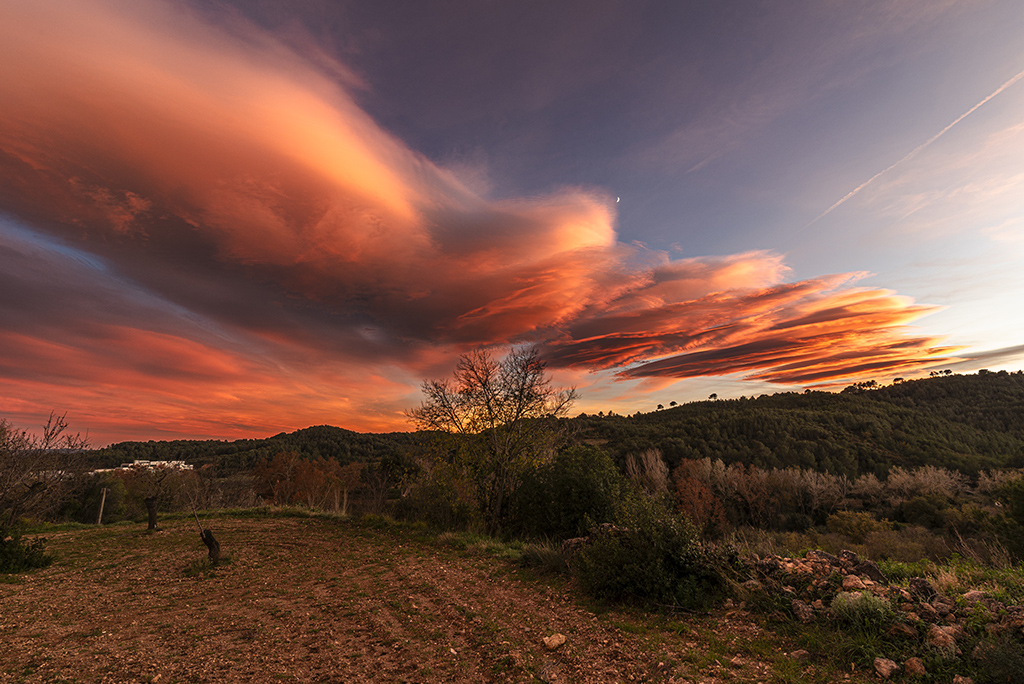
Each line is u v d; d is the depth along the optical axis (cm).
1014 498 1087
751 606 597
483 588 854
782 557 735
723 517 4838
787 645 491
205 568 1099
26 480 2003
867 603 494
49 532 1734
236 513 2278
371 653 570
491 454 1634
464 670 510
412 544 1370
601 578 721
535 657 528
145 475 3825
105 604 826
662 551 701
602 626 612
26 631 675
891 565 689
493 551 1162
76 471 2334
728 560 695
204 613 764
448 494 1678
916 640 441
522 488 1413
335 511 2147
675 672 454
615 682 449
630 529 771
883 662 414
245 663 543
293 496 4784
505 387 1686
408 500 1906
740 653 485
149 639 637
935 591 526
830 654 455
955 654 406
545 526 1269
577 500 1223
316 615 742
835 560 666
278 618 731
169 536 1609
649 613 645
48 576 1052
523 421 1667
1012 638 399
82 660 556
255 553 1302
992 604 473
